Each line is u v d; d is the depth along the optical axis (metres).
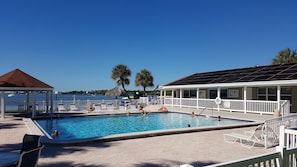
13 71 21.91
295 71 20.75
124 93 66.50
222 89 29.00
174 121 22.81
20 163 4.66
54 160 7.83
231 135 10.86
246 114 21.73
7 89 19.22
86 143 10.22
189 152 8.99
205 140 11.17
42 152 8.84
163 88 33.94
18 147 9.57
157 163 7.60
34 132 12.66
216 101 24.97
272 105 20.30
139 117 25.30
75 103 31.05
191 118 23.88
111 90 78.06
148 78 67.69
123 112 26.28
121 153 8.77
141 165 7.38
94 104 31.14
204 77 31.02
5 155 5.51
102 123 22.03
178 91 35.75
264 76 22.34
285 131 7.81
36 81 21.97
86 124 21.53
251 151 9.23
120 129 19.41
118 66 65.75
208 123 20.89
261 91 24.81
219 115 22.52
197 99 27.28
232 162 3.76
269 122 10.30
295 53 46.03
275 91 23.55
